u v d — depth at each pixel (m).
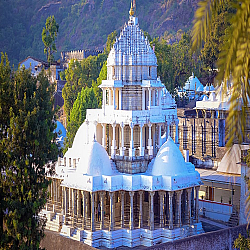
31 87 108.75
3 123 106.75
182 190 129.25
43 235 104.88
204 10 28.86
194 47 28.91
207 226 140.75
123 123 135.75
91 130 147.38
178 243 109.19
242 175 133.12
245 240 97.00
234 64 27.83
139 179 128.00
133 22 145.12
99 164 130.75
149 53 141.38
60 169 143.38
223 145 190.38
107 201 139.62
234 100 28.56
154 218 135.75
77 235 125.62
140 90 139.75
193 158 189.75
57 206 143.12
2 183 102.62
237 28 27.61
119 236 125.81
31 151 103.81
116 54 140.75
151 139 139.62
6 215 100.75
